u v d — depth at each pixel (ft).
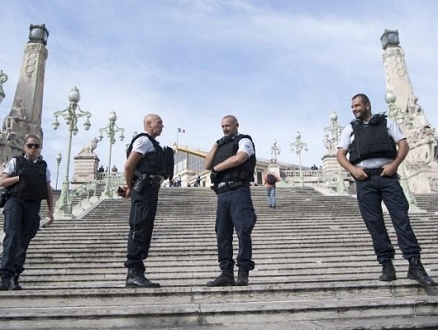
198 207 61.77
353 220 49.11
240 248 17.10
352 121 18.11
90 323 13.26
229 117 18.65
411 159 105.60
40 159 20.71
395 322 12.51
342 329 11.80
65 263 31.99
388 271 16.72
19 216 19.15
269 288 15.83
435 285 15.76
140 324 13.29
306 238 39.58
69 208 55.11
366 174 16.97
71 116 59.52
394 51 128.36
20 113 117.70
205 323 13.43
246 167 17.63
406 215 16.46
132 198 17.30
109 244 37.60
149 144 17.62
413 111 114.21
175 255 33.76
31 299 15.37
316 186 97.14
